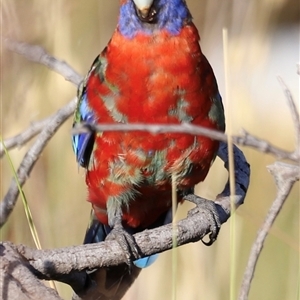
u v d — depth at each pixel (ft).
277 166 22.26
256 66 44.11
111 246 26.04
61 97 41.32
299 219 42.86
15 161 41.60
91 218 35.14
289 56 54.13
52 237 40.27
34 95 41.06
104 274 29.50
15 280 21.94
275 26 53.78
